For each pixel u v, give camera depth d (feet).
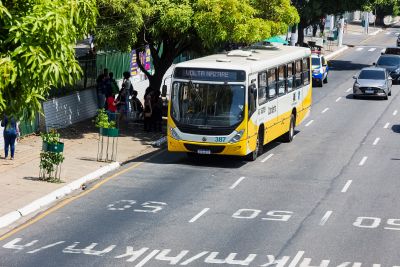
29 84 59.11
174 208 86.53
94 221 79.92
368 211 87.61
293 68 136.15
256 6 147.95
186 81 111.14
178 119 111.45
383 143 136.67
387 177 107.86
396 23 536.42
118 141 130.00
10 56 58.59
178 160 116.47
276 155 122.42
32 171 101.60
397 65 238.07
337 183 102.89
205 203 89.30
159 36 142.41
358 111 177.27
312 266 66.23
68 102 142.00
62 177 98.73
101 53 166.30
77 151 118.32
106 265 64.95
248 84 110.11
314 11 267.18
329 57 311.68
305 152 125.90
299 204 90.22
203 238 74.38
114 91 152.46
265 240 74.23
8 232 75.15
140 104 152.56
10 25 58.65
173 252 69.31
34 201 85.35
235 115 109.91
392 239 75.97
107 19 131.23
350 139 140.15
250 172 108.47
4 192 89.25
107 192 93.66
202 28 133.28
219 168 110.93
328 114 171.73
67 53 60.75
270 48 140.97
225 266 65.57
